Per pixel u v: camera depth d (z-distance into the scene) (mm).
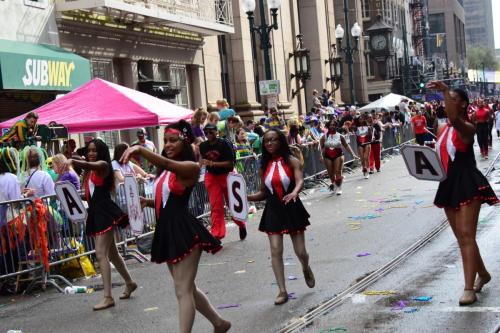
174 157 6480
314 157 23016
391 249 11039
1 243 10523
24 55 17156
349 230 13227
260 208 18281
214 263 11352
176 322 8047
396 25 74688
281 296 8391
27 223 10641
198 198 15266
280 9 36969
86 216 10078
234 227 15172
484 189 7660
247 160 18016
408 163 7914
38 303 9844
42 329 8352
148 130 24266
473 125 7727
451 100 7656
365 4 66562
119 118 14742
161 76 25688
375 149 25281
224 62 31781
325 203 17859
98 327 8172
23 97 18562
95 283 10906
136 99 15406
